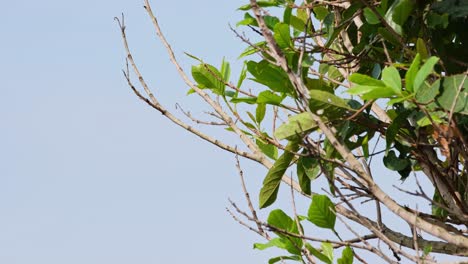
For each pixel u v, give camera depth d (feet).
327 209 12.71
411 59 12.64
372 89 10.67
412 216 11.92
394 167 13.24
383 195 12.00
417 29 12.84
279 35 12.99
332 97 12.01
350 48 14.70
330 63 13.85
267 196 13.85
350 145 13.30
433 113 11.59
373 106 13.94
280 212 13.55
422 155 12.93
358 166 11.93
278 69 12.97
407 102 11.66
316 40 15.07
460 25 12.91
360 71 14.06
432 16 12.62
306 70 13.14
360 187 13.39
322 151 13.44
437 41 12.86
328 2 13.28
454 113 11.59
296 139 12.64
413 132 13.05
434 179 13.30
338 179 13.69
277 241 13.56
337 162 12.32
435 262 11.67
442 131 11.02
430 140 14.14
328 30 13.42
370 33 13.65
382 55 13.82
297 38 13.16
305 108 12.26
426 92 11.12
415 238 11.73
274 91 13.21
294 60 13.07
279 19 14.02
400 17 12.46
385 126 12.87
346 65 14.49
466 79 11.09
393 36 12.84
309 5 13.28
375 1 13.30
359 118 12.69
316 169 13.16
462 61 12.89
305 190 13.65
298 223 13.16
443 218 12.92
